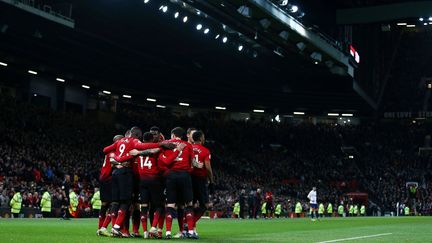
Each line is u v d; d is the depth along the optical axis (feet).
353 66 207.82
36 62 192.85
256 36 159.33
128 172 45.75
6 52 180.45
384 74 284.82
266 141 274.57
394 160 281.54
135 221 47.24
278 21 144.25
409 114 306.14
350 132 294.25
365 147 288.10
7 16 139.95
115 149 46.29
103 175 49.11
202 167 48.34
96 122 215.92
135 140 45.03
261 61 206.69
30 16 140.77
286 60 198.80
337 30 201.26
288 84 238.48
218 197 179.83
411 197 255.09
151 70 222.28
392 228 78.43
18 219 104.47
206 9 148.97
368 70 244.01
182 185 44.73
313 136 285.84
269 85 244.22
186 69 222.28
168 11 154.81
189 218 45.52
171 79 236.22
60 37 174.40
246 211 176.96
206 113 288.92
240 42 181.57
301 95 257.14
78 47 187.42
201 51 198.18
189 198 44.96
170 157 44.65
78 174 170.91
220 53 200.75
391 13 200.64
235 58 206.28
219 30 168.86
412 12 201.77
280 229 75.66
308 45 166.71
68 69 205.57
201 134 48.96
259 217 171.32
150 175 45.06
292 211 199.11
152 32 178.91
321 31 177.78
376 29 255.09
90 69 211.41
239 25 156.15
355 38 219.20
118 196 45.78
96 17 164.86
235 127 271.69
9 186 134.31
